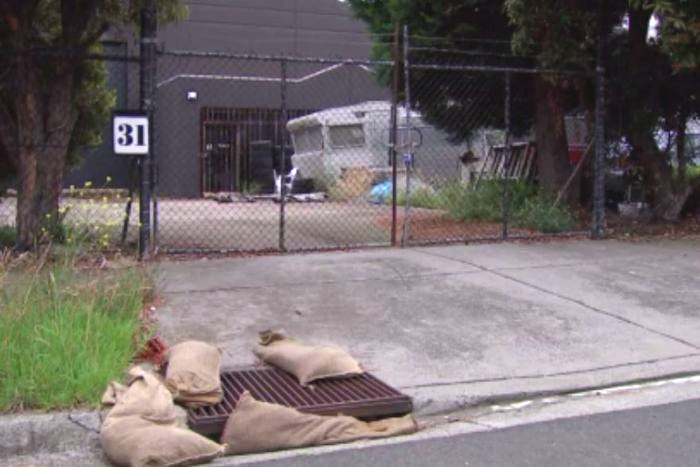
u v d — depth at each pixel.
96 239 9.73
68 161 12.20
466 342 6.73
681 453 4.68
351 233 12.40
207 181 23.81
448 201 14.91
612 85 12.09
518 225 12.16
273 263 9.42
